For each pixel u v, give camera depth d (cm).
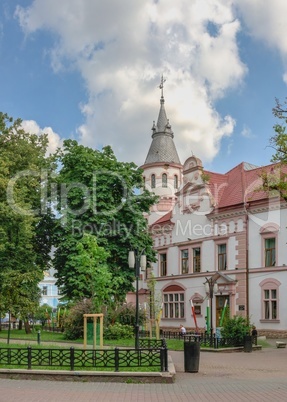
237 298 3894
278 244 3672
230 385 1480
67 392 1332
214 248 4166
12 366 1627
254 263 3825
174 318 4469
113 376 1516
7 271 3106
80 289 3381
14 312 2436
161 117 6419
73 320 3141
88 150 3703
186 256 4478
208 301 4138
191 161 4519
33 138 3712
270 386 1457
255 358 2348
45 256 3975
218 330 2983
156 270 4816
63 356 1619
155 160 6175
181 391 1367
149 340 2356
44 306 6431
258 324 3722
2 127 3562
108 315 3375
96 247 2494
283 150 2645
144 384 1484
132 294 5059
